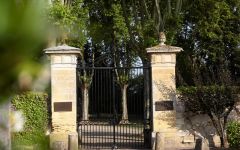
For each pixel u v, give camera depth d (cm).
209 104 1720
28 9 111
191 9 2973
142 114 2177
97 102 2247
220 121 1733
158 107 1777
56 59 1761
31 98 1647
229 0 3225
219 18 3030
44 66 119
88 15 3022
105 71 1898
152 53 1795
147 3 2866
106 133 2341
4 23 107
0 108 133
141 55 2820
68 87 1764
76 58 1783
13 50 109
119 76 3525
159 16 2600
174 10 2739
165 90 1783
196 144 1528
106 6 3091
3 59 109
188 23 3180
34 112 1653
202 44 3148
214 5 2908
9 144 141
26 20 111
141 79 2222
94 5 3116
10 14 108
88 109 3406
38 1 114
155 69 1791
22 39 110
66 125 1752
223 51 3105
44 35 116
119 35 3186
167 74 1788
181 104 1786
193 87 1778
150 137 1786
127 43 3409
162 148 1639
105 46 4034
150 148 1767
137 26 2902
